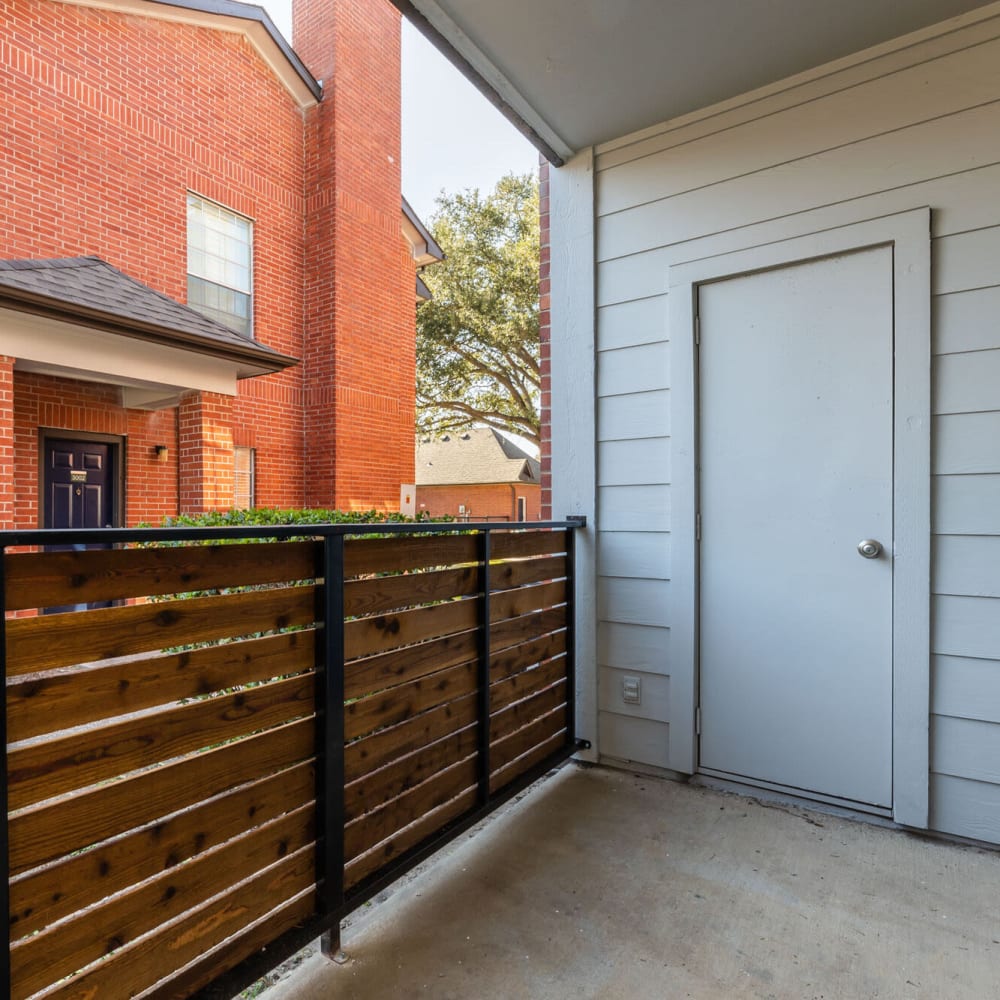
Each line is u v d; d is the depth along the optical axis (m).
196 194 6.59
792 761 2.36
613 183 2.76
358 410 7.75
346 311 7.61
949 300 2.08
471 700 2.10
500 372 14.32
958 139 2.07
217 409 6.19
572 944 1.61
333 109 7.55
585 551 2.79
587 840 2.11
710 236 2.51
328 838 1.53
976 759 2.03
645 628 2.67
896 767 2.15
